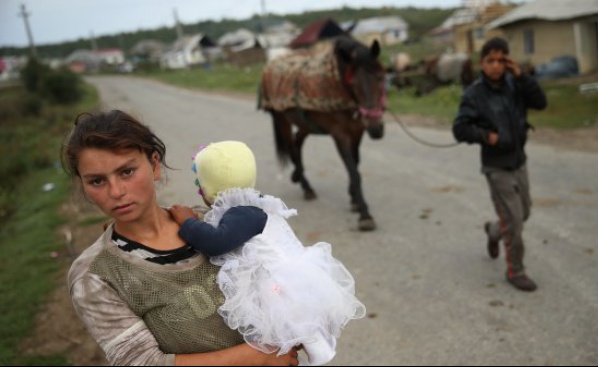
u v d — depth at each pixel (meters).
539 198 5.71
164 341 1.31
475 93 3.71
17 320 4.30
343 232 5.44
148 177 1.32
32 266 5.47
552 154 7.40
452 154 8.04
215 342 1.34
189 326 1.31
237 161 1.50
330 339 1.46
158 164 1.41
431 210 5.77
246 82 27.36
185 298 1.32
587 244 4.46
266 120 13.59
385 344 3.48
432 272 4.36
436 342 3.43
